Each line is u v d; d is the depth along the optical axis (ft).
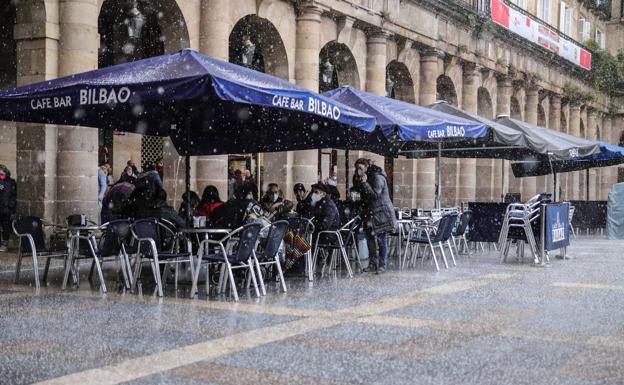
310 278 40.78
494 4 105.91
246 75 35.76
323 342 24.09
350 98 48.93
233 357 21.90
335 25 75.66
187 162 39.37
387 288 37.76
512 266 50.21
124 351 22.57
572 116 152.76
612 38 187.83
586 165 94.22
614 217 85.87
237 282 39.78
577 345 23.90
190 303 32.12
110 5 62.18
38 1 47.19
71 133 48.60
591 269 48.52
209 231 34.71
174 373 20.03
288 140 49.65
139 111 39.45
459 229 57.62
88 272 43.16
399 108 51.65
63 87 34.06
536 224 52.90
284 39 69.31
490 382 19.33
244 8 63.77
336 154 89.51
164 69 33.73
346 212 51.52
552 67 136.98
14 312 29.32
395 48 86.28
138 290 36.06
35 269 36.40
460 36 98.99
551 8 143.33
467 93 104.27
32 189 48.47
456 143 64.75
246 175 65.41
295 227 40.68
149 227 35.04
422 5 88.53
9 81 64.54
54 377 19.56
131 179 57.57
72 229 36.32
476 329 26.50
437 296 34.88
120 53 69.00
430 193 93.86
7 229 55.11
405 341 24.34
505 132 58.18
